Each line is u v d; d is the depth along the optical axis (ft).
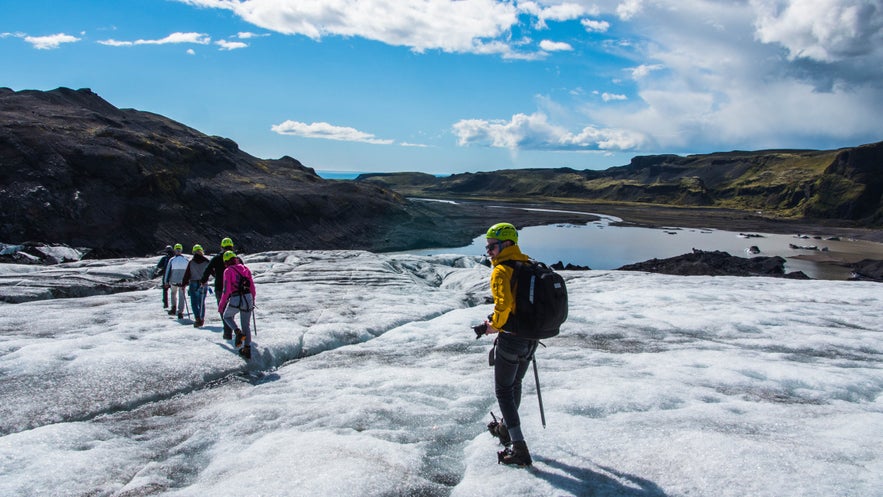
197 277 43.83
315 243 247.70
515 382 16.92
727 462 15.38
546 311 15.11
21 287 71.00
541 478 15.69
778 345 38.81
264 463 17.65
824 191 563.89
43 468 18.69
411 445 19.39
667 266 147.23
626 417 21.03
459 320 50.52
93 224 184.55
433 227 315.58
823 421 19.94
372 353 38.68
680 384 26.17
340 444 18.78
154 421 25.04
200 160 258.98
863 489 13.56
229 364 34.40
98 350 35.83
